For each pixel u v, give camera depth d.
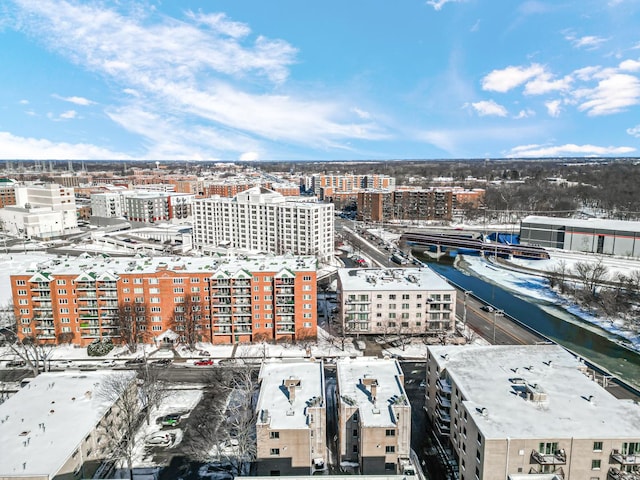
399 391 80.00
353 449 76.38
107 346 123.50
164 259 139.25
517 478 58.19
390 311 131.38
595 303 162.50
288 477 55.72
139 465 78.75
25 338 127.00
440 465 77.94
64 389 86.69
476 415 67.75
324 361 118.00
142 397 98.00
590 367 115.38
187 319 126.88
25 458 66.50
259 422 71.38
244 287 126.69
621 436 62.31
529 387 73.00
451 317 131.62
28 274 125.50
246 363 113.81
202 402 98.94
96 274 126.25
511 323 145.00
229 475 76.19
